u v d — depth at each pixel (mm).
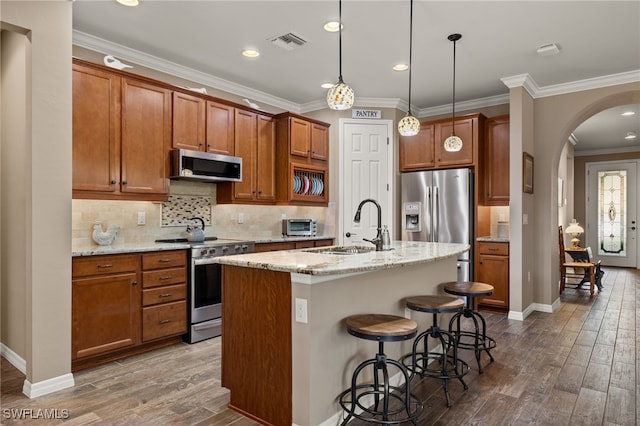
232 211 4684
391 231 5289
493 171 4934
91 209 3502
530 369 2992
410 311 2951
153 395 2547
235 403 2371
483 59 3922
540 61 3957
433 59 3938
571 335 3832
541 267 4777
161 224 4008
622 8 2947
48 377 2572
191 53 3836
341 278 2252
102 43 3551
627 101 4531
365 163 5324
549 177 4695
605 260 9055
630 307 5008
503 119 4859
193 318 3547
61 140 2625
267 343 2217
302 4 2938
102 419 2246
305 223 5172
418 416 2270
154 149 3613
